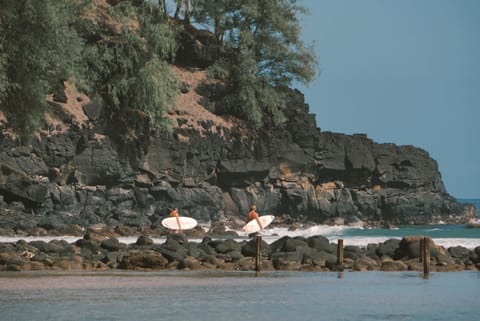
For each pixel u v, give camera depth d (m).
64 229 85.75
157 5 121.94
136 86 112.38
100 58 113.62
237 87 130.12
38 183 97.56
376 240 74.56
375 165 136.12
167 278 44.94
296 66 132.50
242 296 37.12
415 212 138.12
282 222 125.88
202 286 40.94
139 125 113.62
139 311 32.03
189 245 56.25
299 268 50.69
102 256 54.72
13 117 100.56
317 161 131.75
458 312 32.50
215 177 121.44
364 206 133.50
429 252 52.00
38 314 30.91
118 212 105.75
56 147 103.50
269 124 129.00
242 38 129.00
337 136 134.38
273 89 130.25
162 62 116.56
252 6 130.00
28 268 49.66
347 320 30.39
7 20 98.94
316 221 129.75
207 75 130.38
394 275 47.81
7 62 99.31
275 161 127.69
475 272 50.09
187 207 113.88
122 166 110.50
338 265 51.47
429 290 40.06
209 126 121.88
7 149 98.56
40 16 97.50
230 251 57.03
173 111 120.88
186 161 117.75
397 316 31.41
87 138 107.19
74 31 104.00
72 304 33.81
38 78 99.62
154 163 114.44
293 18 133.75
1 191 95.50
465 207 147.75
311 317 31.02
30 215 94.69
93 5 119.88
